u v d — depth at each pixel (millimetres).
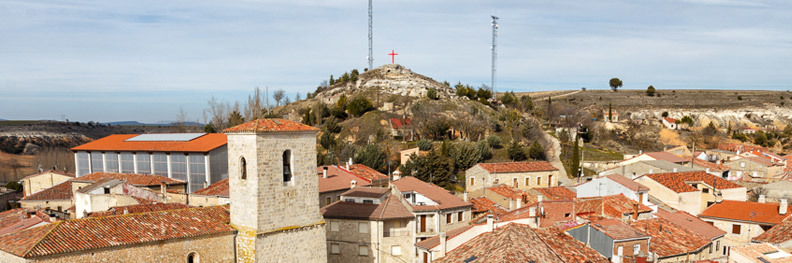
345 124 160375
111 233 36031
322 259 45062
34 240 33344
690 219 56250
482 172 94062
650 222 50719
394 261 57688
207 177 85000
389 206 59219
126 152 94562
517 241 34656
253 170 40312
